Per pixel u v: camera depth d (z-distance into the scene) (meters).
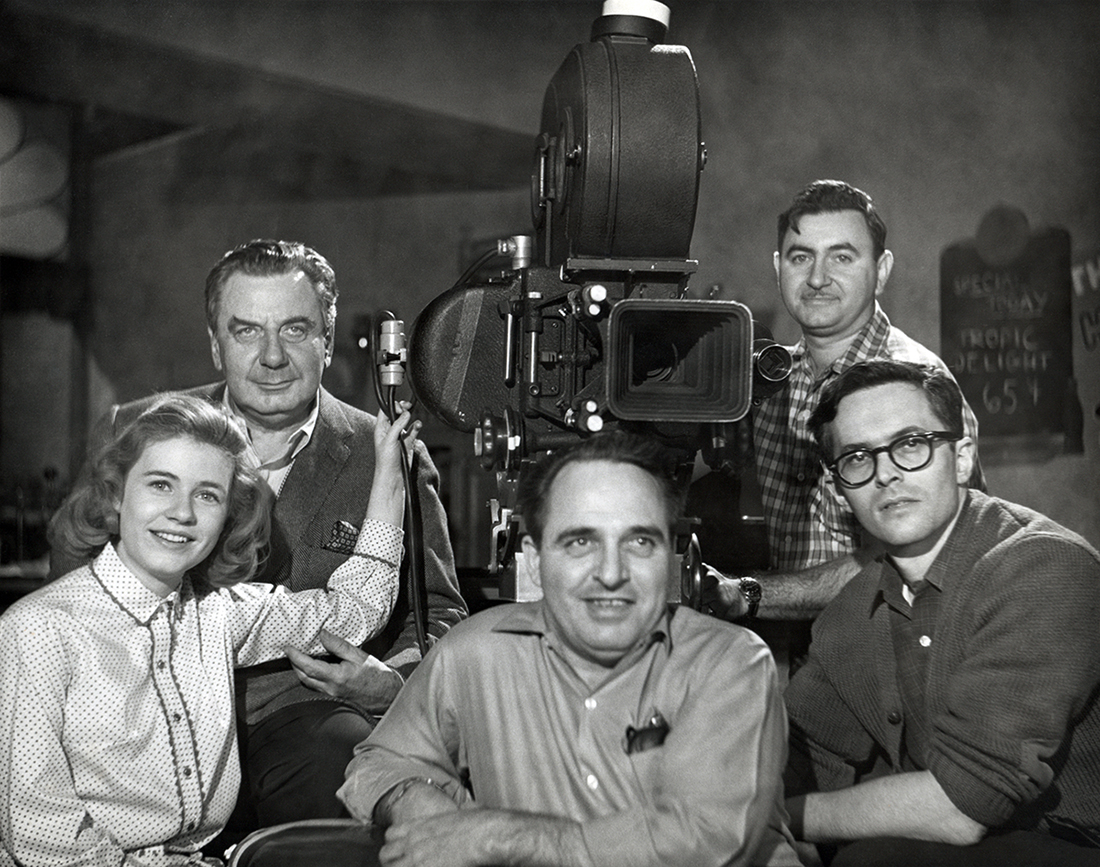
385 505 2.30
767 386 1.98
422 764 1.75
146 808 1.90
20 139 5.11
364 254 5.63
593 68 1.95
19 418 5.24
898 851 1.79
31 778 1.80
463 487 4.80
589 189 1.92
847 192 2.86
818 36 5.12
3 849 1.83
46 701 1.83
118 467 2.00
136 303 5.43
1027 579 1.82
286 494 2.43
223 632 2.08
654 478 1.66
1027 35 5.11
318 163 5.58
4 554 4.93
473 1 4.86
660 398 1.85
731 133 5.11
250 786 2.19
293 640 2.19
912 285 5.11
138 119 5.32
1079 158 5.11
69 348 5.30
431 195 5.67
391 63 4.77
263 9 4.56
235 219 5.54
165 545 1.95
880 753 2.11
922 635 1.97
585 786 1.66
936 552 1.98
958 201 5.11
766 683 1.63
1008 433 5.01
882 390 1.96
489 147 5.25
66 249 5.29
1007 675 1.78
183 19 4.43
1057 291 5.07
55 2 4.20
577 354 1.97
